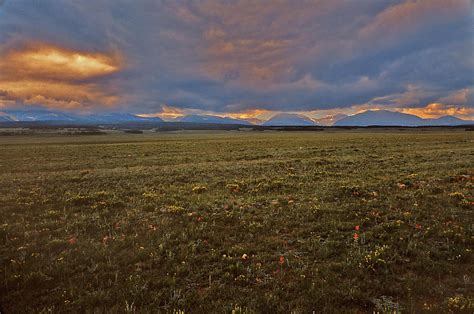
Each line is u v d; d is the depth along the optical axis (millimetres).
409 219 9859
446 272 6613
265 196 13781
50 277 6609
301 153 34719
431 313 5164
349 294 5738
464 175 17234
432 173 18672
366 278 6328
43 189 16531
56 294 5961
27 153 41594
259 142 59875
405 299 5660
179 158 32219
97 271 6945
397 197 12695
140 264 7207
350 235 8820
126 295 5895
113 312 5340
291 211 11250
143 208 12102
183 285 6348
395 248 7695
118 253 7859
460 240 8148
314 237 8758
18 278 6500
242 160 29594
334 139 67000
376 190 14188
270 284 6266
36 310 5480
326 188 14953
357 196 13195
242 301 5672
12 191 16062
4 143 70938
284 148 43438
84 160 32750
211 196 14039
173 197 13945
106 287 6285
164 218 10680
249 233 9148
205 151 41094
